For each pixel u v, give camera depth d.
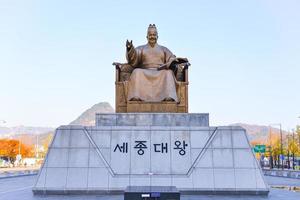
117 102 15.05
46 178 12.62
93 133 13.38
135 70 15.08
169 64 15.27
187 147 13.26
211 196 12.20
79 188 12.43
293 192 14.27
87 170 12.80
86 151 13.09
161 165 13.02
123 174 12.84
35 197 11.84
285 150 62.03
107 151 13.16
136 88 14.76
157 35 16.25
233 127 13.49
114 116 14.17
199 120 14.23
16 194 12.87
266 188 12.52
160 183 12.64
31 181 22.34
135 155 13.13
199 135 13.42
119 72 15.54
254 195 12.54
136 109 14.59
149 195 7.71
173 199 7.70
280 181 24.08
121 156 13.11
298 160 57.69
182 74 15.56
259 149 50.38
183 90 15.07
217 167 12.94
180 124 14.16
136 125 14.07
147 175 12.83
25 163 73.38
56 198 11.52
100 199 11.11
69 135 13.28
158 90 14.91
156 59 15.77
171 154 13.16
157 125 14.10
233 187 12.56
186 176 12.81
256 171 12.87
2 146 79.25
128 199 7.73
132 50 15.17
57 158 12.95
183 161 13.07
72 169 12.80
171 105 14.60
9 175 29.34
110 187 12.50
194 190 12.55
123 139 13.33
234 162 13.00
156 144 13.29
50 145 13.12
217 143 13.27
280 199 11.52
